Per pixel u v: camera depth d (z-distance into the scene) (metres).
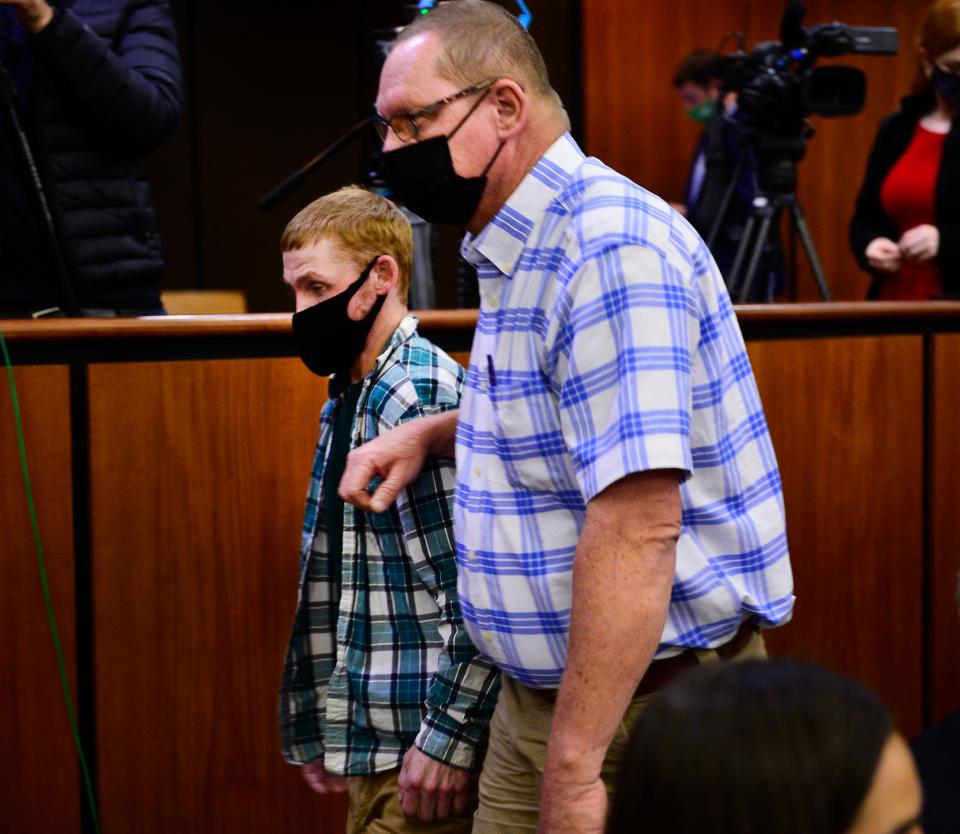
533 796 1.94
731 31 6.30
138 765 2.86
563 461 1.73
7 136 3.17
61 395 2.78
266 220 7.76
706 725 0.85
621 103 6.20
